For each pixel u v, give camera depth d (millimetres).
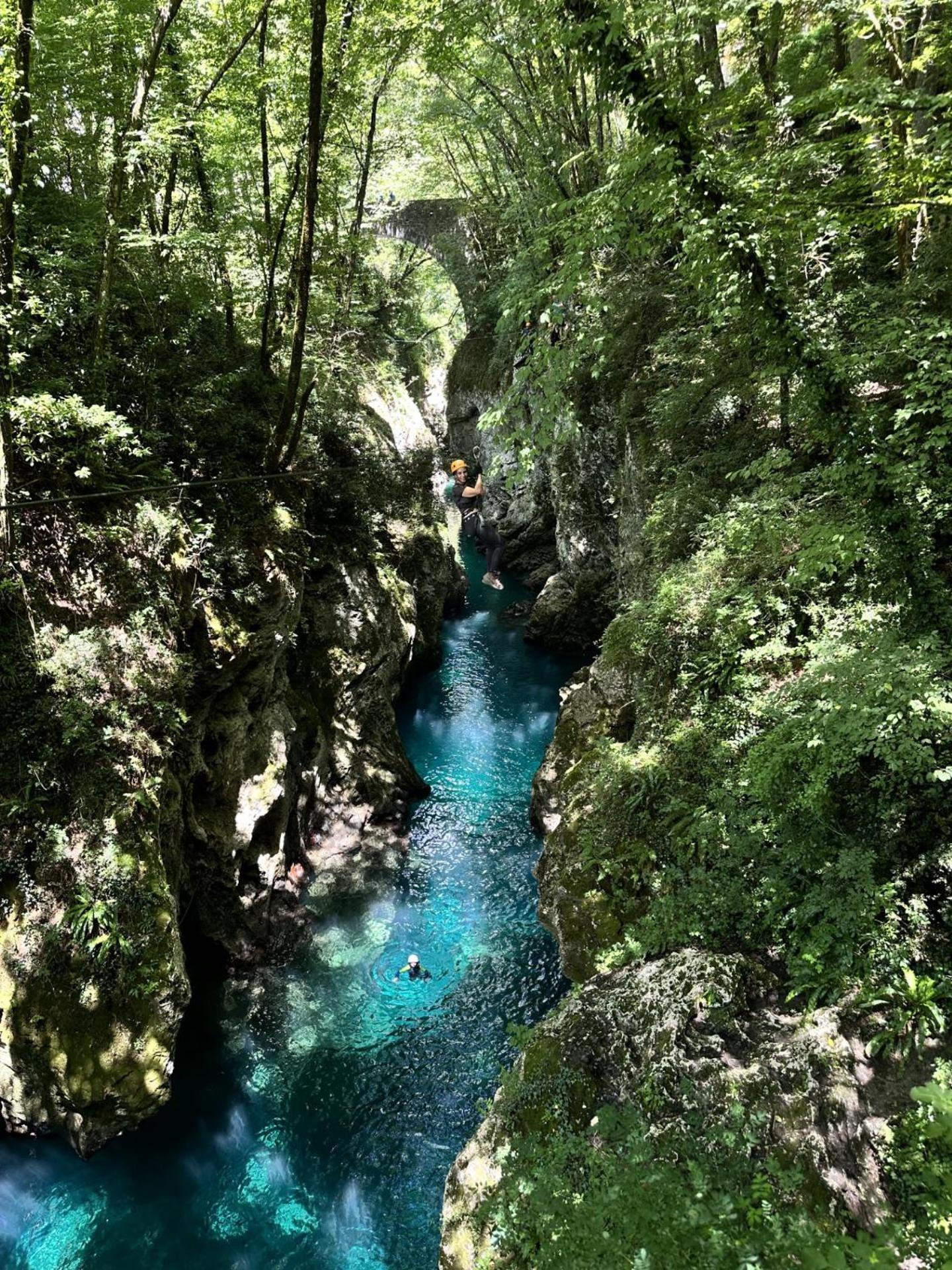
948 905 6375
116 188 10469
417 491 22141
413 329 38031
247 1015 10914
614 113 20953
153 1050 8531
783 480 9227
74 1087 8117
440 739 18328
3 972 8211
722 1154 5305
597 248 5855
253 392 14570
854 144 7137
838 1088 5734
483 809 15531
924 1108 5336
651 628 10539
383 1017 10906
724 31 9578
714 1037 6477
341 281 17969
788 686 7789
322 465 16359
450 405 34531
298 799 13469
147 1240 8305
